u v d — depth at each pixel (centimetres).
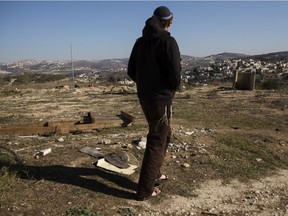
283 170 584
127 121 848
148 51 417
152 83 422
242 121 952
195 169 556
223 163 586
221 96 1609
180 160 591
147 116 441
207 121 956
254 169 575
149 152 438
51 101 1667
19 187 455
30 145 667
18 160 537
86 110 1269
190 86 2359
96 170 523
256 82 2250
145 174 438
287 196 489
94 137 736
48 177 493
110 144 671
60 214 396
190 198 464
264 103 1311
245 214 435
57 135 773
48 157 581
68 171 518
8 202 412
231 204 458
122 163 540
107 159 547
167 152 630
